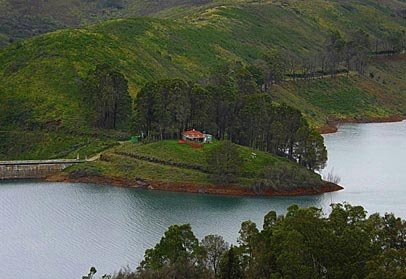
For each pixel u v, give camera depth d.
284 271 78.50
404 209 151.25
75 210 152.38
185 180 177.00
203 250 88.69
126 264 114.31
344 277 77.69
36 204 158.38
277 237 83.19
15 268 113.94
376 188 175.12
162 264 87.62
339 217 86.31
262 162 183.12
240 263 86.06
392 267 75.25
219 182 175.00
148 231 134.75
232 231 133.12
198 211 152.75
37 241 128.12
